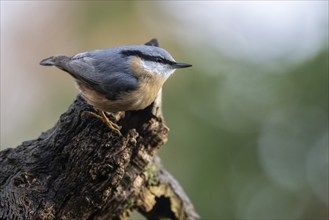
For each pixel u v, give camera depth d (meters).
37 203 7.55
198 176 11.83
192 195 11.72
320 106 12.14
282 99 12.35
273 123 12.27
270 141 12.15
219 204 11.79
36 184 7.77
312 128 12.15
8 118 13.52
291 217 11.98
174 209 10.02
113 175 7.53
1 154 8.27
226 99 12.44
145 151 8.38
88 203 7.61
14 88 13.86
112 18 13.71
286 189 12.01
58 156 7.99
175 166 11.89
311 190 12.09
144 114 8.41
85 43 13.69
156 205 10.12
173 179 10.16
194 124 12.11
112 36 13.61
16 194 7.63
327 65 12.19
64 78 13.62
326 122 12.09
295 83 12.34
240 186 11.96
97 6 13.77
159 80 8.67
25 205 7.50
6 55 14.05
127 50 8.59
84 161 7.56
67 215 7.59
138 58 8.55
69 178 7.65
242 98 12.45
